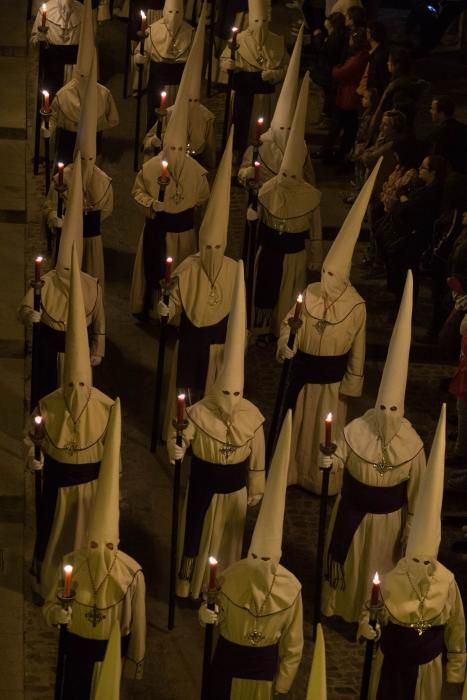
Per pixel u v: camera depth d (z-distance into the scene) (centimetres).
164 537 2611
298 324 2523
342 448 2373
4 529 2603
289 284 2984
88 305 2670
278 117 3095
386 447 2344
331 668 2381
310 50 4153
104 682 1828
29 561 2539
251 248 2975
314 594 2480
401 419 2358
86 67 3322
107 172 3616
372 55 3494
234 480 2384
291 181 2928
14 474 2728
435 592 2161
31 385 2748
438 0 4288
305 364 2611
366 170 3369
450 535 2630
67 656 2194
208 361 2706
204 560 2430
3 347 3041
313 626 2445
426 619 2164
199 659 2386
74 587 2159
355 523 2381
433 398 2964
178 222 3017
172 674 2356
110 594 2155
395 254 3073
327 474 2325
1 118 3834
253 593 2131
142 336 3086
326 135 3822
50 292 2667
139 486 2712
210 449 2358
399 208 3045
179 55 3550
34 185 3578
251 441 2373
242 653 2156
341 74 3559
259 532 2127
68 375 2352
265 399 2941
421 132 3909
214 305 2669
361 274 3284
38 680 2319
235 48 3516
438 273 3019
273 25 4288
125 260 3312
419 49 4331
